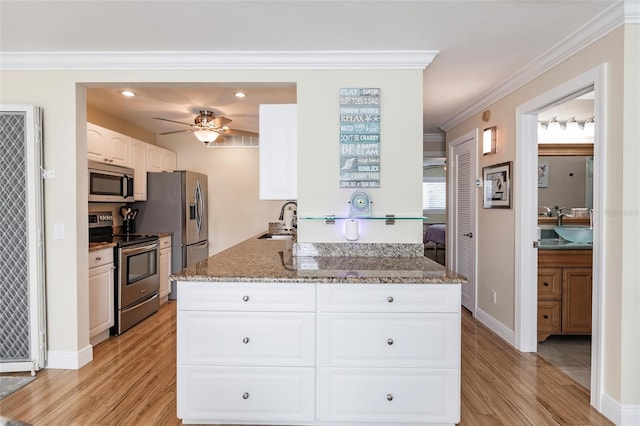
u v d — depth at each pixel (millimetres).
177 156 5637
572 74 2420
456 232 4559
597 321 2188
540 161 4133
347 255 2637
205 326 1988
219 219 5660
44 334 2693
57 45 2463
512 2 1929
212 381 1992
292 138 2631
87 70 2672
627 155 2002
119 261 3484
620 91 2023
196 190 5000
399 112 2613
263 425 2035
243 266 2266
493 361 2912
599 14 2045
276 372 1982
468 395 2389
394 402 1970
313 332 1970
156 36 2324
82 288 2797
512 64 2762
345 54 2527
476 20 2113
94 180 3588
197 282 1989
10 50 2543
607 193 2119
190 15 2062
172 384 2510
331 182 2631
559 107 3660
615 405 2062
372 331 1963
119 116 4398
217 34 2291
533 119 3037
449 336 1951
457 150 4527
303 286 1966
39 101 2693
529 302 3094
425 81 3131
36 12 2025
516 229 3129
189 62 2594
